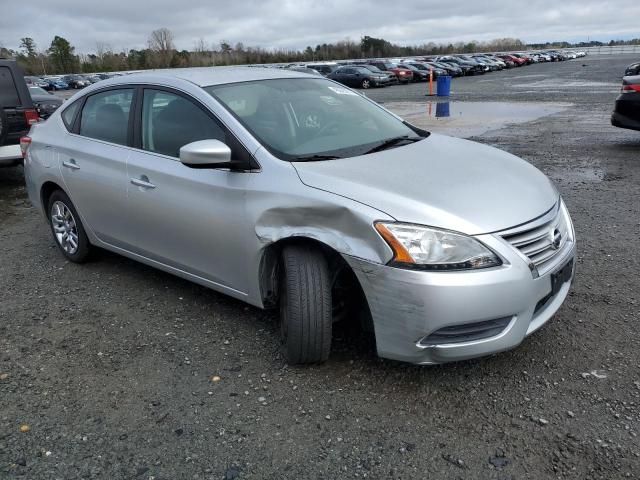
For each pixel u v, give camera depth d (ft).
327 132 12.09
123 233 13.91
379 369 10.39
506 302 8.82
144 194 12.67
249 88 12.57
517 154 31.53
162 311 13.17
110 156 13.64
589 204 20.47
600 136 36.91
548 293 9.52
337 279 10.30
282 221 10.09
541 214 9.73
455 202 9.27
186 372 10.66
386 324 9.17
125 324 12.64
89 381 10.53
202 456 8.48
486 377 10.04
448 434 8.72
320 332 9.93
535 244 9.47
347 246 9.25
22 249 18.19
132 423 9.29
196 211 11.55
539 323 9.53
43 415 9.58
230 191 10.85
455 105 67.05
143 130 13.12
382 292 9.02
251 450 8.57
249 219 10.55
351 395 9.73
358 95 14.58
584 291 13.12
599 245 16.11
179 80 12.66
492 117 51.85
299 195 9.82
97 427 9.23
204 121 11.75
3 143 26.23
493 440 8.55
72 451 8.70
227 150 10.41
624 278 13.76
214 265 11.73
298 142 11.37
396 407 9.39
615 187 22.86
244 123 11.25
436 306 8.66
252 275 10.91
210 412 9.48
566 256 10.07
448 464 8.13
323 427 9.00
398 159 10.93
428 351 9.08
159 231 12.67
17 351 11.69
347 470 8.10
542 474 7.86
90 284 14.98
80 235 15.74
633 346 10.74
